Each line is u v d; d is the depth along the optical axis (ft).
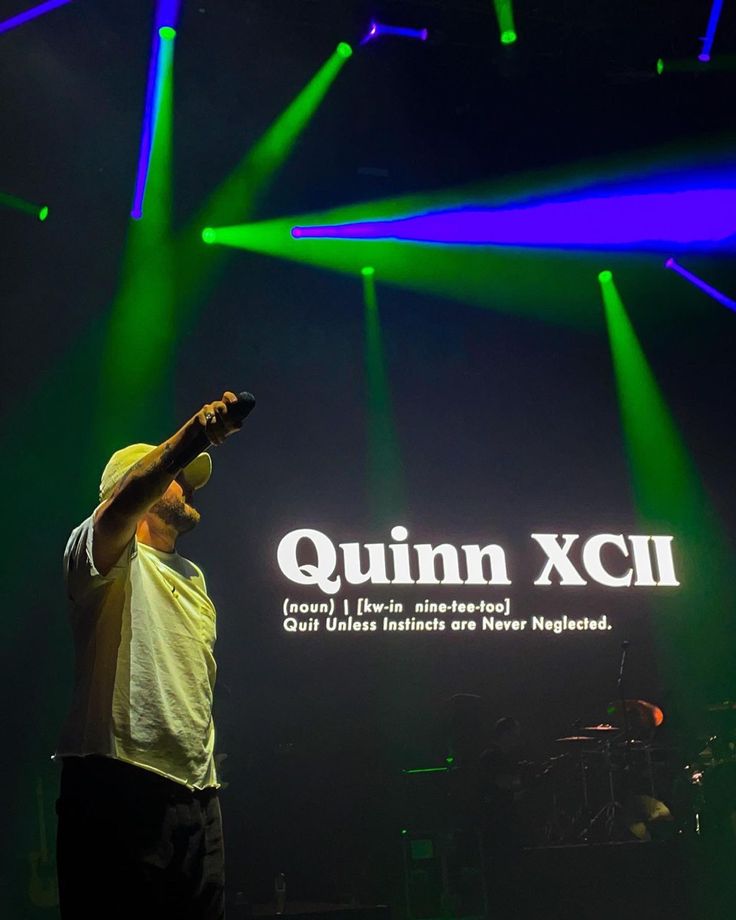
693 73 28.30
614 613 32.60
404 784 24.75
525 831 25.32
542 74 28.53
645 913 20.79
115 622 6.26
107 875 5.74
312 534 30.42
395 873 25.02
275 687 29.30
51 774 26.40
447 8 26.48
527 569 32.37
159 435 29.37
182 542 29.81
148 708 6.12
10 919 23.54
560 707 31.60
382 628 30.17
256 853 25.95
